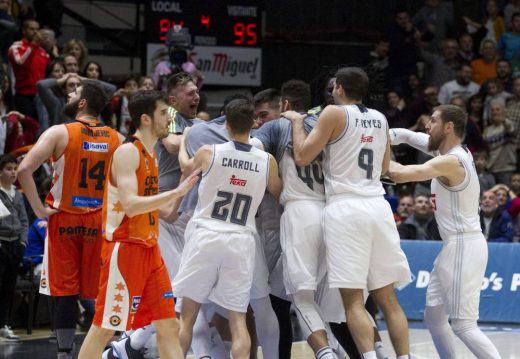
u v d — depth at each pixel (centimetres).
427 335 1662
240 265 1071
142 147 995
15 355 1409
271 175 1096
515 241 2098
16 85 2089
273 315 1131
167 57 2398
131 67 2773
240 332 1073
